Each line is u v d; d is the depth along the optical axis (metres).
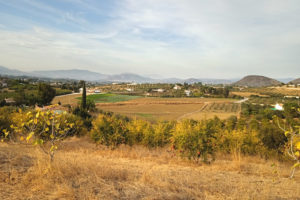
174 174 5.67
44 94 67.44
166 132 12.23
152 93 154.00
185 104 98.50
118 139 10.95
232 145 10.75
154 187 4.13
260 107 82.19
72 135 14.41
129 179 4.60
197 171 6.39
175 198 3.58
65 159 5.28
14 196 3.18
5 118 11.04
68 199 3.19
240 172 6.67
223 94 138.62
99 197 3.38
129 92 163.88
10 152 5.57
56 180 3.92
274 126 11.98
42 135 9.53
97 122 11.52
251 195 4.07
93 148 10.71
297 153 3.27
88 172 4.55
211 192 4.18
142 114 68.31
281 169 7.54
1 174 3.95
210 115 70.12
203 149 7.90
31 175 4.01
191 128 8.60
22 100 65.12
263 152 11.02
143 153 9.79
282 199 4.07
